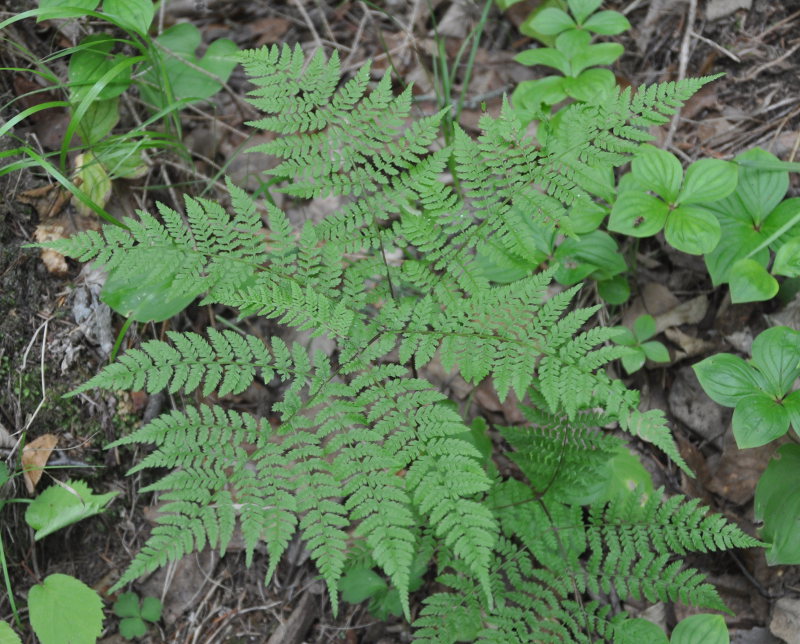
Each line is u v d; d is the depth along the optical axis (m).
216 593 0.79
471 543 0.63
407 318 0.70
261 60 0.71
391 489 0.64
